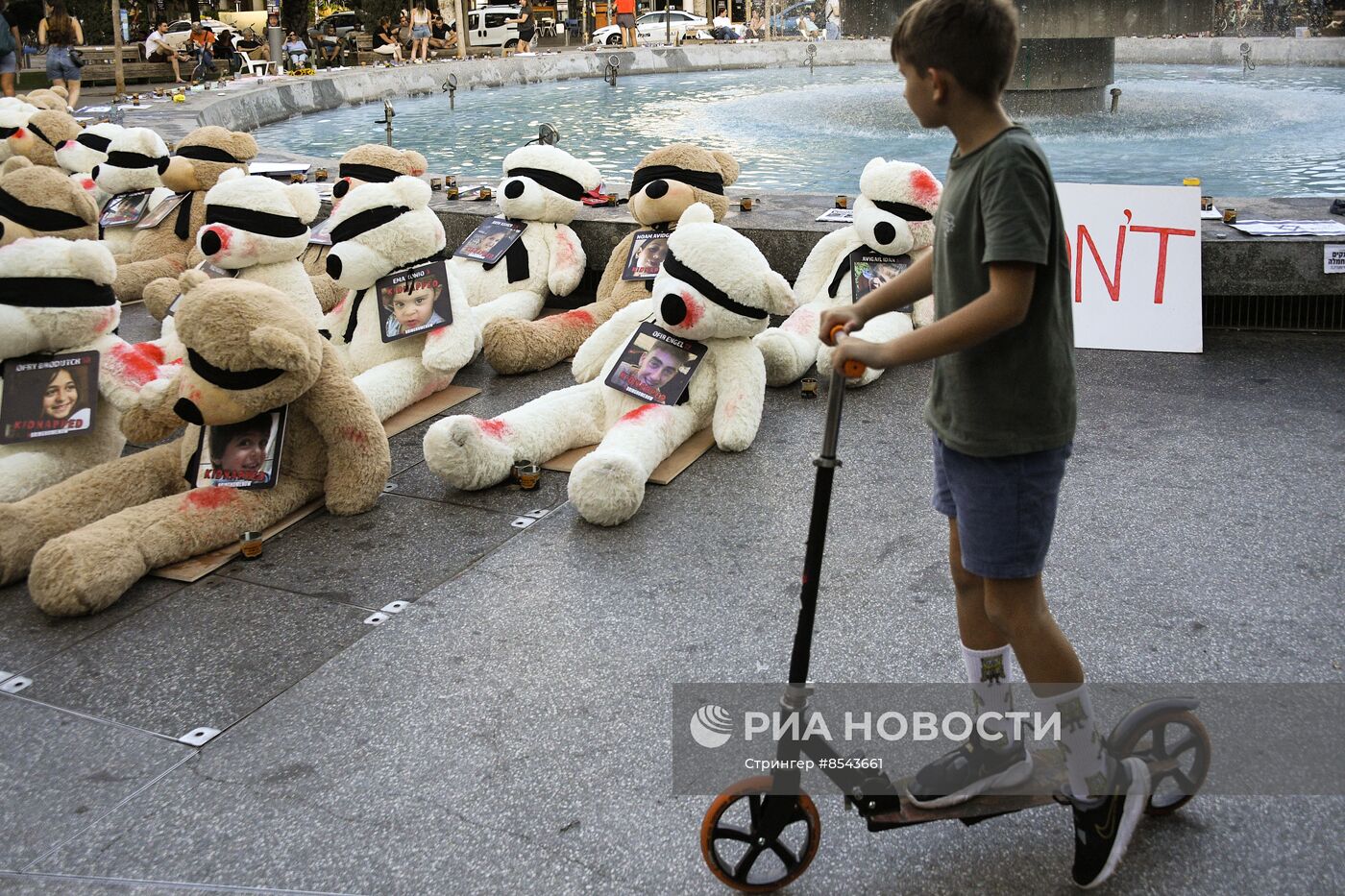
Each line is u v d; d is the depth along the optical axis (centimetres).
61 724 315
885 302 248
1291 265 597
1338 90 1603
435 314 551
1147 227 604
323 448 442
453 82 1758
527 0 3581
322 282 693
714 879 253
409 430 531
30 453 435
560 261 669
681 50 2473
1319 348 597
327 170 897
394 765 294
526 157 673
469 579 389
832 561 394
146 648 352
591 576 389
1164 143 1153
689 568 393
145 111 1352
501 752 298
